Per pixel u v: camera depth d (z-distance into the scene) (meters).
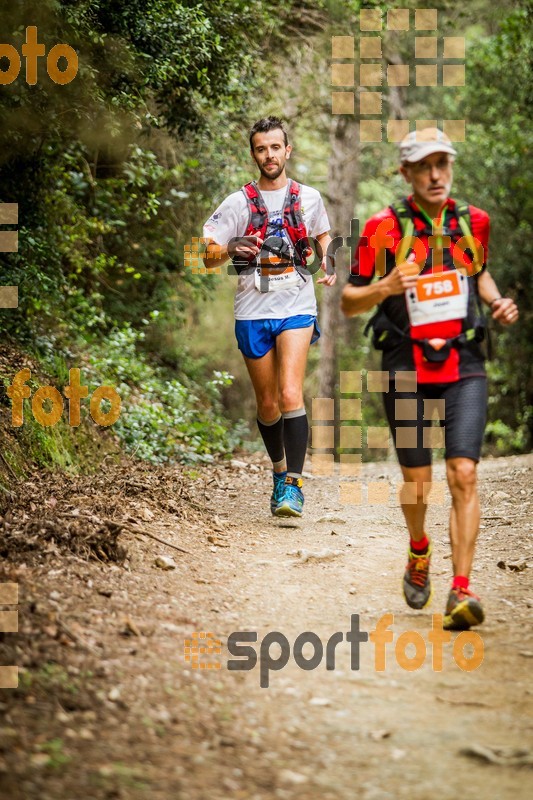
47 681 4.70
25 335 12.24
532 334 33.28
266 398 9.95
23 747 4.06
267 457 16.89
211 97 14.75
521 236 32.56
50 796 3.73
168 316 21.81
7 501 8.11
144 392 15.59
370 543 9.03
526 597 7.09
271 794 3.98
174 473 12.44
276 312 9.69
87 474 10.92
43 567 6.49
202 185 20.36
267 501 11.31
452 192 33.00
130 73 11.89
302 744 4.50
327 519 10.08
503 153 31.19
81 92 11.48
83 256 17.12
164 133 17.92
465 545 6.22
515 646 6.01
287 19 20.47
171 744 4.33
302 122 28.61
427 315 6.19
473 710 5.03
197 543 8.42
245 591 7.10
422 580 6.62
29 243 12.16
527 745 4.58
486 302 6.33
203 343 34.47
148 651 5.41
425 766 4.32
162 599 6.50
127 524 8.32
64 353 13.70
